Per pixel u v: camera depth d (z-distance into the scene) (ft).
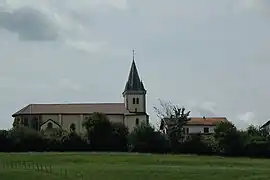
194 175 225.97
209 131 655.76
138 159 319.68
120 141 485.15
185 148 452.35
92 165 273.13
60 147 468.34
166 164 291.58
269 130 472.85
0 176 212.02
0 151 441.27
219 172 235.40
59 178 209.56
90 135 481.05
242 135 440.04
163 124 520.42
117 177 217.36
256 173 234.58
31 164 270.87
